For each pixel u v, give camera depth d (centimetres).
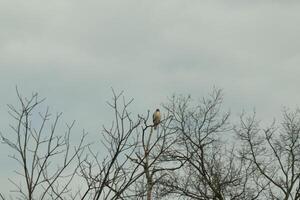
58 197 837
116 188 870
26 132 853
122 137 891
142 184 932
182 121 2500
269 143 2762
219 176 2514
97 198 848
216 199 2528
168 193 2138
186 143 2272
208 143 2475
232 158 2611
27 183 830
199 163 2420
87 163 869
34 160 846
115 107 904
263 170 2659
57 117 873
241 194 2508
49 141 859
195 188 2397
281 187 2675
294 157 2725
